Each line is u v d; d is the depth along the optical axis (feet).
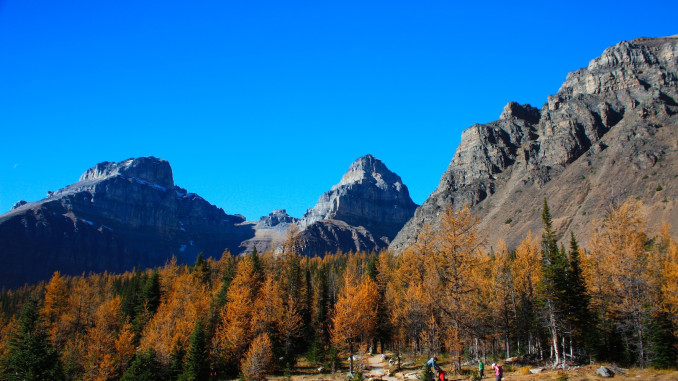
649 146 615.98
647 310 161.48
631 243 176.55
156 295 302.45
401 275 226.17
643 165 577.84
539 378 131.03
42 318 278.67
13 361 192.85
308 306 270.26
